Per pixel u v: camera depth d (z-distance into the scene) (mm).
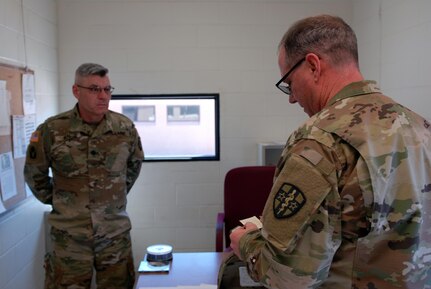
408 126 806
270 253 777
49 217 2166
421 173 790
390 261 759
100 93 2104
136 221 3064
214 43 3004
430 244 794
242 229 968
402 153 765
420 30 2141
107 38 2959
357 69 874
